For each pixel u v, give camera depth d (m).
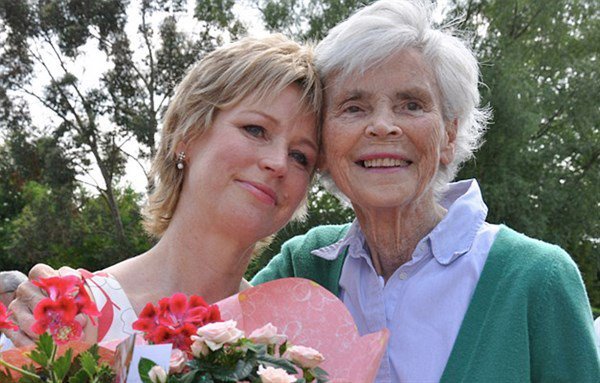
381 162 2.13
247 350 1.37
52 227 23.62
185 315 1.51
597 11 18.58
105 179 24.31
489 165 16.78
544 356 1.96
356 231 2.38
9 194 29.16
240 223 2.04
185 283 2.11
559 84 18.78
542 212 17.39
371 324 2.20
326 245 2.54
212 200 2.05
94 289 1.97
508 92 16.08
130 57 24.02
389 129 2.07
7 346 1.84
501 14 18.36
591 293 19.31
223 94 2.04
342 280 2.34
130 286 2.06
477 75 2.32
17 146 24.16
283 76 2.05
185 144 2.12
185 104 2.10
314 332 1.69
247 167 2.04
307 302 1.72
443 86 2.17
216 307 1.52
